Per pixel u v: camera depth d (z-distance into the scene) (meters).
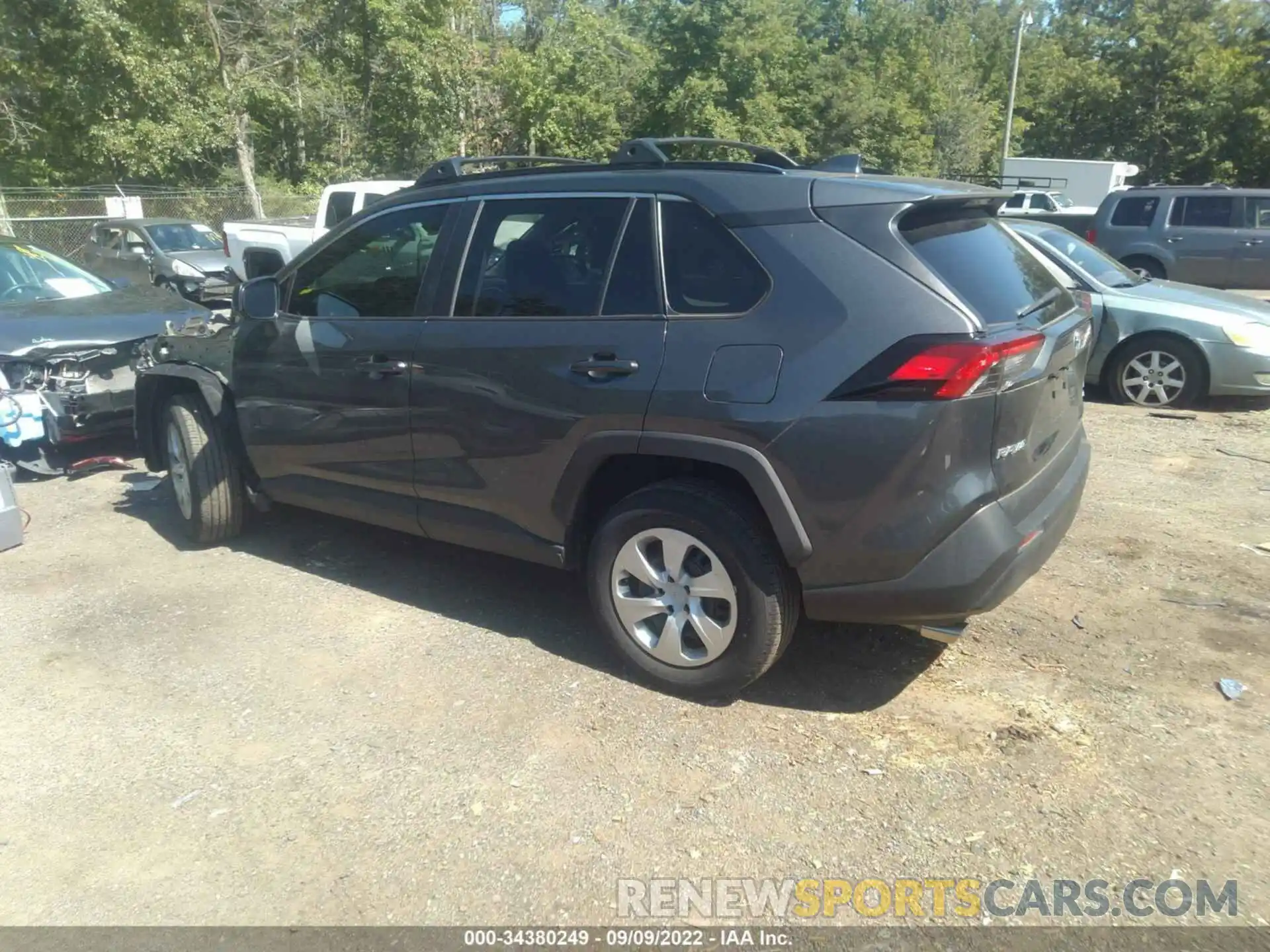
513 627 4.25
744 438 3.20
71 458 6.86
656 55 30.81
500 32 33.69
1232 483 6.05
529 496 3.81
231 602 4.53
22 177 25.14
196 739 3.44
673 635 3.56
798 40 32.41
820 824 2.94
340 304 4.42
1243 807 2.97
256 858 2.85
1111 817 2.94
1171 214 15.41
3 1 23.05
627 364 3.43
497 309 3.86
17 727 3.54
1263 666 3.79
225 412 4.94
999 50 48.47
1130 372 8.28
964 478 3.04
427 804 3.06
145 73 23.42
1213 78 36.28
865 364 3.03
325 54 28.31
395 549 5.18
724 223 3.36
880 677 3.77
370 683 3.79
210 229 17.88
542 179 3.87
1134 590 4.49
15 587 4.72
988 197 3.49
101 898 2.71
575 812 3.01
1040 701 3.57
